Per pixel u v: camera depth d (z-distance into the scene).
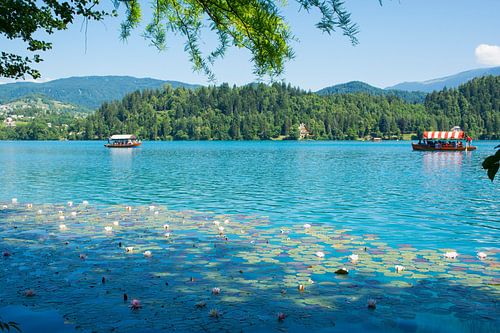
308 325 6.95
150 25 6.04
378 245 12.30
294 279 9.15
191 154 85.75
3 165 52.03
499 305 7.75
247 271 9.70
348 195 24.42
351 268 9.95
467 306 7.68
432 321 7.07
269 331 6.71
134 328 6.77
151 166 50.53
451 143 97.88
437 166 49.53
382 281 9.05
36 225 15.00
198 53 5.66
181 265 10.15
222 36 5.49
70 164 54.28
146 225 15.12
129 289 8.50
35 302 7.81
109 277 9.23
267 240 12.84
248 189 27.45
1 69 8.37
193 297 8.10
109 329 6.74
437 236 13.91
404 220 16.78
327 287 8.67
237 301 7.91
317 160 62.81
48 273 9.49
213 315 7.28
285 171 42.56
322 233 13.99
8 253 10.98
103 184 30.55
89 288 8.55
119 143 134.25
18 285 8.70
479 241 13.23
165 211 18.50
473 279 9.17
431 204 21.05
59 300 7.93
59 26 8.16
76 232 13.83
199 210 19.08
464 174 38.72
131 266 10.04
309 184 30.50
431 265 10.22
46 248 11.70
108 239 12.84
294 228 14.84
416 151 99.19
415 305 7.76
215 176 37.19
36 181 32.62
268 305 7.73
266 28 5.01
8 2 7.18
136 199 22.77
